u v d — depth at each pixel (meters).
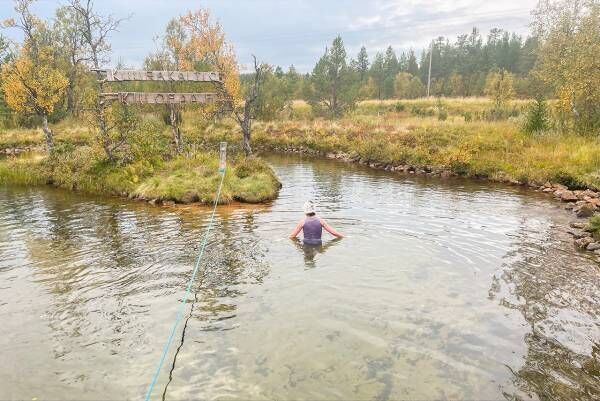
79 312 6.42
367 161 24.48
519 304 6.58
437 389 4.57
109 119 17.94
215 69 26.05
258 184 15.22
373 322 5.98
